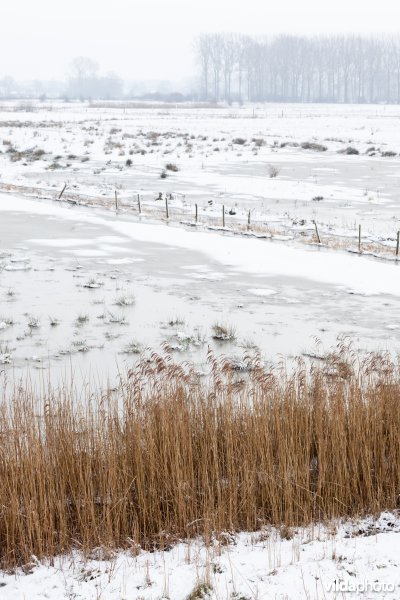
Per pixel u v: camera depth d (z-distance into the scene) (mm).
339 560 6605
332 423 8781
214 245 26031
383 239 27531
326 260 23672
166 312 17594
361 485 8344
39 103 164375
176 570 6656
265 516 8242
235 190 41469
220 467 8766
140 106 143250
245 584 6141
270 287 20281
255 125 85875
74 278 20984
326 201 38000
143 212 34000
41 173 47562
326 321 16906
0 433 8227
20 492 7707
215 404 9242
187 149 58625
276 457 8680
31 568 7062
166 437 8219
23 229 28797
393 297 19203
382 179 45156
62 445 8125
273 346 14922
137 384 10094
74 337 15414
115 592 6273
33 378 12820
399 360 12289
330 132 76562
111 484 7789
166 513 8047
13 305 17938
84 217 31953
